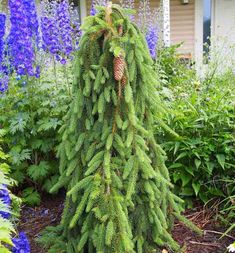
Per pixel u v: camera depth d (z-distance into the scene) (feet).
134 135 7.60
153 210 8.25
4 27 11.98
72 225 7.47
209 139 11.38
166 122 11.55
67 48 12.19
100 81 7.37
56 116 11.90
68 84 11.89
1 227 4.87
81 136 7.88
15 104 12.14
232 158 11.22
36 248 9.67
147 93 7.78
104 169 7.45
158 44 18.94
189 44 33.63
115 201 7.32
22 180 11.89
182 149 11.20
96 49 7.52
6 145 12.18
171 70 19.83
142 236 8.46
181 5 33.14
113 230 7.20
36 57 12.75
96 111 7.59
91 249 8.07
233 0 32.81
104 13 7.60
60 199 12.30
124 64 7.23
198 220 10.81
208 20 33.55
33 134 11.65
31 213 11.57
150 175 7.71
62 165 8.36
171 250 9.13
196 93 13.71
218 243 9.80
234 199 10.75
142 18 19.16
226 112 11.64
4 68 12.30
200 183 11.32
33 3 12.31
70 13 13.94
